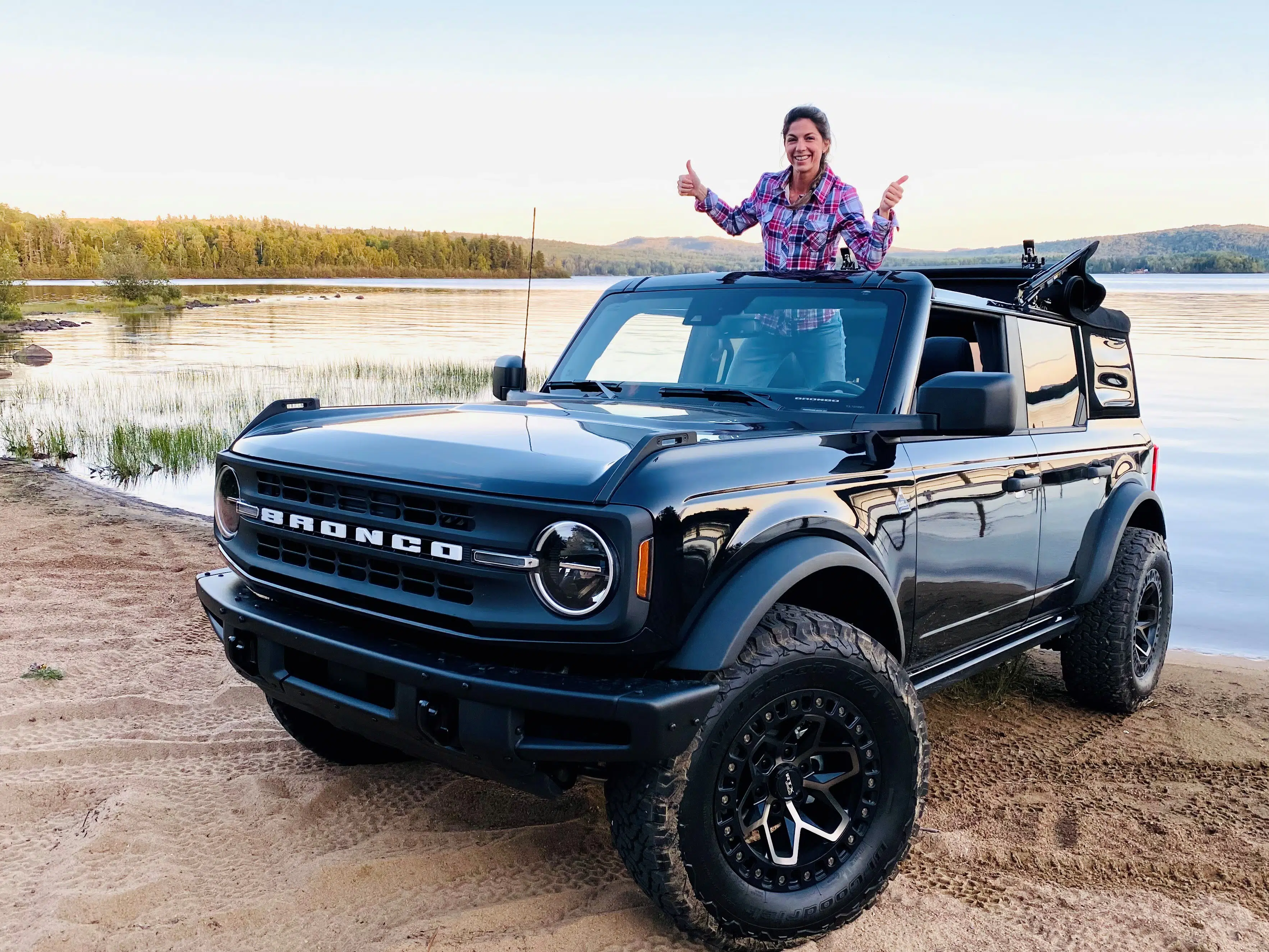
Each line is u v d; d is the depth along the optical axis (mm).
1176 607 7133
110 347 32719
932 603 3293
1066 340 4402
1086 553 4301
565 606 2369
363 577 2727
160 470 11398
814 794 2791
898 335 3391
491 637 2449
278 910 2820
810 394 3447
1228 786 3918
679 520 2416
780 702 2600
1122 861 3291
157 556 7176
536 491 2422
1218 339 39844
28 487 10062
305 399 3500
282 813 3408
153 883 2928
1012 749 4281
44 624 5445
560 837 3291
